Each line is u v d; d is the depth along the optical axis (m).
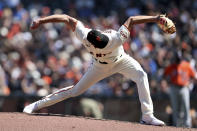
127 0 64.44
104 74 23.56
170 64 38.47
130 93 43.84
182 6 62.31
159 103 41.16
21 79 45.88
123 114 41.41
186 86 38.06
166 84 43.44
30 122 21.88
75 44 51.22
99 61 22.81
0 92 42.41
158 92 43.09
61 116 24.38
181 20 56.66
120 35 21.84
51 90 44.81
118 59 22.98
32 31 53.78
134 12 61.66
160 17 22.23
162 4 62.97
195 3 62.44
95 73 23.44
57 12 61.28
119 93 43.59
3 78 43.38
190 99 40.81
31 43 52.19
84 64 48.72
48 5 62.56
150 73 46.34
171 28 22.17
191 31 53.59
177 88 37.97
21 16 56.22
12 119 22.53
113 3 64.06
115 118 41.38
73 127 21.09
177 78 37.88
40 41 52.53
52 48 51.41
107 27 56.78
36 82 45.31
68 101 40.56
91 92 44.09
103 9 63.09
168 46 49.75
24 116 23.58
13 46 50.88
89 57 49.66
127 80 45.25
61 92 24.48
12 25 54.22
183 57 38.53
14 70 46.84
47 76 47.00
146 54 49.69
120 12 62.38
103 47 21.64
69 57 49.41
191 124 40.59
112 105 41.47
